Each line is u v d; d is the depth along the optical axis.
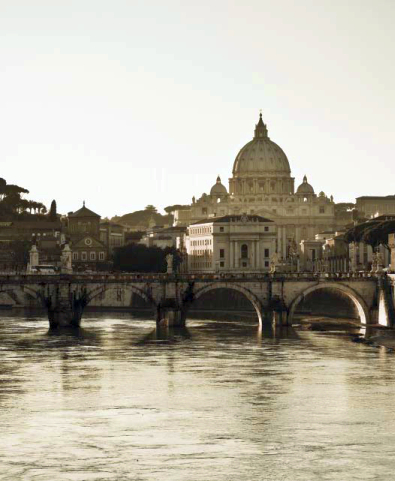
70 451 129.00
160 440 133.88
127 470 121.94
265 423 142.38
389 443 132.38
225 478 119.31
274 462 124.69
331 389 165.62
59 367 188.50
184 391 164.50
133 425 141.38
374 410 150.00
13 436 135.62
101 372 182.50
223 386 168.75
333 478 119.25
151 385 169.50
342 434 136.62
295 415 147.12
